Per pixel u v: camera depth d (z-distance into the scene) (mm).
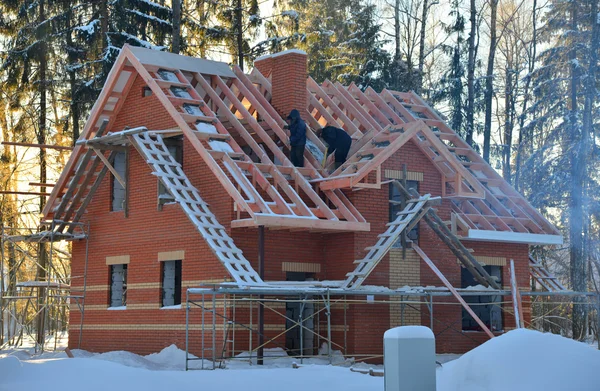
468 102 38781
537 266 28672
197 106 24094
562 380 11758
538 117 40719
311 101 26812
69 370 14555
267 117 24812
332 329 23422
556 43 38531
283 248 22875
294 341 23906
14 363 14383
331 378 15742
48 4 35188
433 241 24766
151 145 23266
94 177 26984
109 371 14672
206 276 22219
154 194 24359
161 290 23859
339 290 21250
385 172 24047
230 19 37844
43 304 27688
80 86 34219
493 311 26453
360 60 44094
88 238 26516
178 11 33406
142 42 34281
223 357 20359
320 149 24688
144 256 24422
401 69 43750
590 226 39031
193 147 23375
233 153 22562
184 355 22297
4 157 38781
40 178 38094
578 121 36625
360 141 25125
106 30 34375
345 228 22203
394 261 23844
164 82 24000
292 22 39156
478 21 40250
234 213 22000
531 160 38750
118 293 25797
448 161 24625
